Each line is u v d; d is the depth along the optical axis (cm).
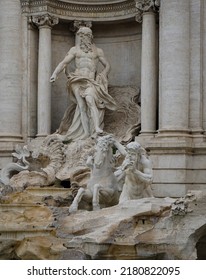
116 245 2042
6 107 3412
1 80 3438
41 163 3225
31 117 3488
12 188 2934
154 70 3244
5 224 2397
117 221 2144
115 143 2595
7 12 3431
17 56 3441
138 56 3616
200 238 2297
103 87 3331
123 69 3669
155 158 3058
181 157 3012
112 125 3409
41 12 3444
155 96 3247
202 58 3111
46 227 2339
